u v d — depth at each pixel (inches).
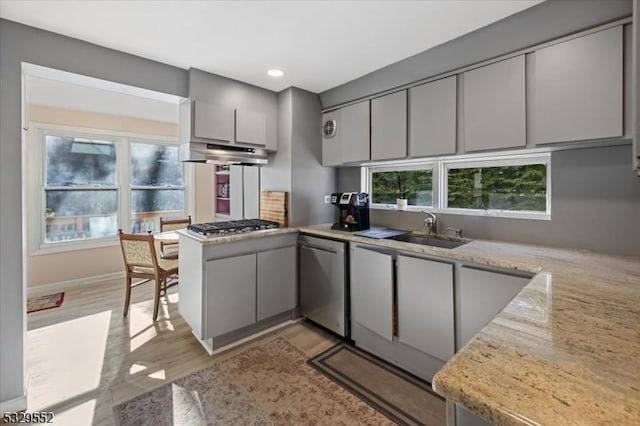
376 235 97.5
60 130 152.7
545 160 84.4
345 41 80.7
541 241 82.2
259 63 94.4
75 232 159.8
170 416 66.2
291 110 115.3
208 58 90.9
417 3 64.7
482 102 78.7
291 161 116.0
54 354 90.8
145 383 77.4
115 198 171.8
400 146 97.4
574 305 38.9
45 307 126.6
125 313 118.7
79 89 123.0
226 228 103.1
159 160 188.9
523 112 72.1
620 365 25.1
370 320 90.4
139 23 72.0
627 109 59.3
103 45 82.3
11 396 67.5
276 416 66.4
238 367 84.7
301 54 88.5
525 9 66.4
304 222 120.7
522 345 28.8
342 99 115.4
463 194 102.0
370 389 75.8
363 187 127.2
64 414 66.7
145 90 91.5
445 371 25.0
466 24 72.4
